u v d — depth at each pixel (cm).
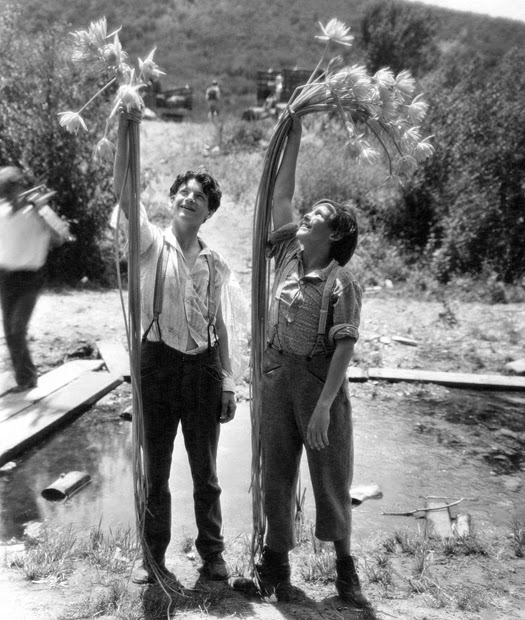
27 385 639
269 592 339
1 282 610
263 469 335
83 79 1124
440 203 1345
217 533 357
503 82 1386
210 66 3856
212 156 1786
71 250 1109
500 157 1275
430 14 2930
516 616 338
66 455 538
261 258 329
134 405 322
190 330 329
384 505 481
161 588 337
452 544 416
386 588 364
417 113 305
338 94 313
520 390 746
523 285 1238
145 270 331
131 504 462
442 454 576
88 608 313
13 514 444
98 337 805
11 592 329
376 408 674
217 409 342
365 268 1236
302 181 1434
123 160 300
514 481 530
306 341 315
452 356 830
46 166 1090
